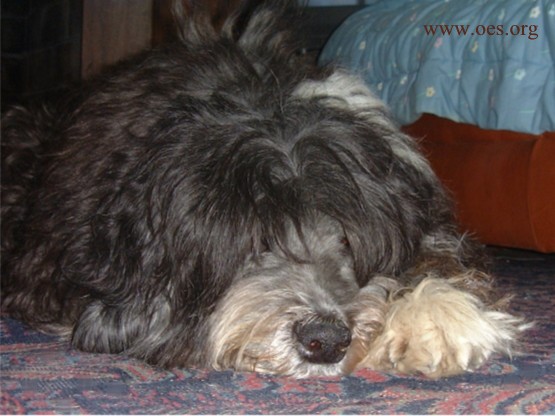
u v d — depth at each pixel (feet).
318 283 2.92
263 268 2.98
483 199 4.73
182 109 3.04
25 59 8.18
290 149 2.99
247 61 3.33
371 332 2.86
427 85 4.80
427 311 2.82
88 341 3.06
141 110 3.18
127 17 4.83
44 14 7.59
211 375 2.80
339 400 2.52
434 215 3.35
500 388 2.61
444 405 2.46
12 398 2.49
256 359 2.81
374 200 3.03
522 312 3.68
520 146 4.52
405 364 2.80
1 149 3.90
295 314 2.80
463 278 3.24
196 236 2.89
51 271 3.23
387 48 5.23
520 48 4.30
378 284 3.08
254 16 3.61
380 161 3.10
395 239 3.06
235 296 2.89
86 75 4.69
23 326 3.39
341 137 3.06
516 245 4.64
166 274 2.94
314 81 3.34
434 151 5.09
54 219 3.20
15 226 3.63
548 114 4.17
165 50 3.47
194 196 2.90
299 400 2.53
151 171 2.95
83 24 4.89
